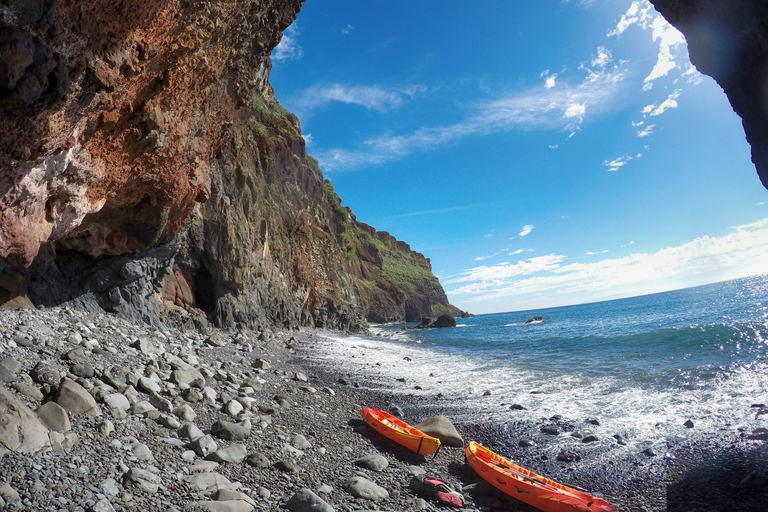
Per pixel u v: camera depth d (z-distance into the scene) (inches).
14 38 249.3
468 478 323.3
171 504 192.2
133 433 253.3
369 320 4109.3
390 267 5984.3
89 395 263.1
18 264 397.4
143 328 649.6
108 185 505.7
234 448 272.4
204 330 862.5
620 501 291.0
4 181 330.0
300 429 373.7
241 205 1120.8
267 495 228.5
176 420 289.7
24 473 175.5
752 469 298.4
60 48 280.2
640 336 1195.3
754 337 965.2
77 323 497.4
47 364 294.5
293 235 1722.4
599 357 880.9
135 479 199.5
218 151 773.9
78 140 397.4
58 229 460.4
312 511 213.6
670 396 515.2
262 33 719.1
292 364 756.6
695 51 380.8
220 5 488.4
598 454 363.9
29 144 313.3
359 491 255.1
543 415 473.1
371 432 399.5
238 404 370.3
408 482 295.1
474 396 572.4
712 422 409.4
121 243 639.8
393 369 800.9
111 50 333.1
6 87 262.5
